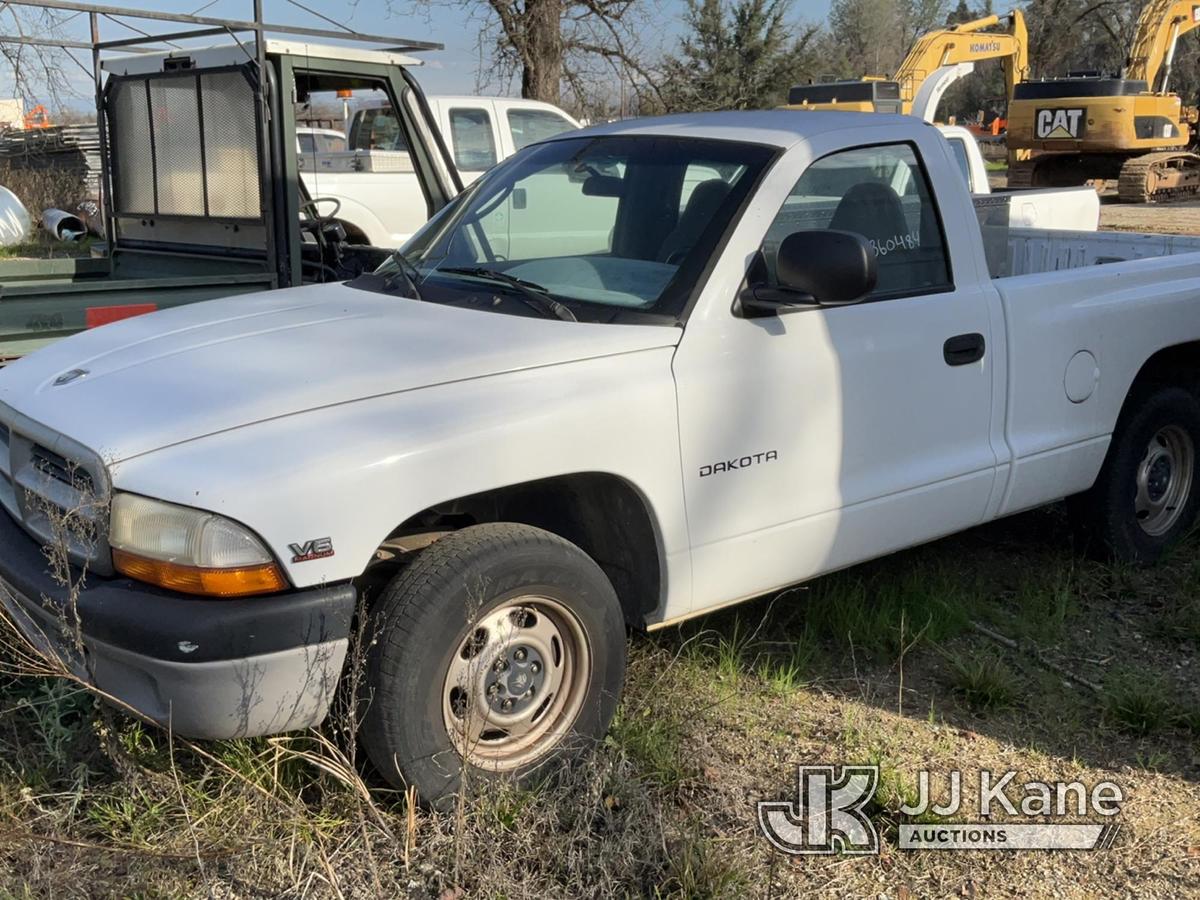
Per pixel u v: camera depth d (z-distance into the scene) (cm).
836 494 379
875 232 397
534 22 1452
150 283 503
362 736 299
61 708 340
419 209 1077
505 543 305
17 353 464
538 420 309
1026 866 308
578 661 329
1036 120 2589
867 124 404
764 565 367
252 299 405
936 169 416
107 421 295
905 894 296
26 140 1609
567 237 399
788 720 374
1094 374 457
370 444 285
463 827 293
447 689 302
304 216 740
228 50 612
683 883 288
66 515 284
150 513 274
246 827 303
